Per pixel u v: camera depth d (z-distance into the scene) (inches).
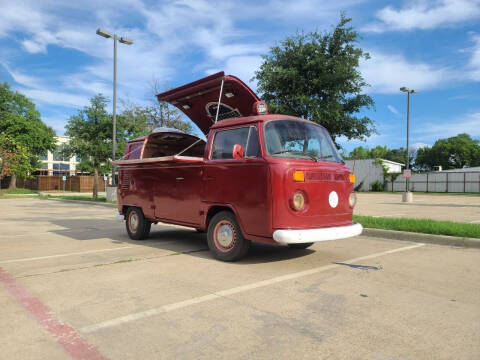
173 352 105.8
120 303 146.6
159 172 272.4
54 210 658.8
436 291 162.6
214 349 107.5
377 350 106.7
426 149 3161.9
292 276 187.2
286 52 397.7
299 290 163.2
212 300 149.9
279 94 403.2
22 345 110.7
